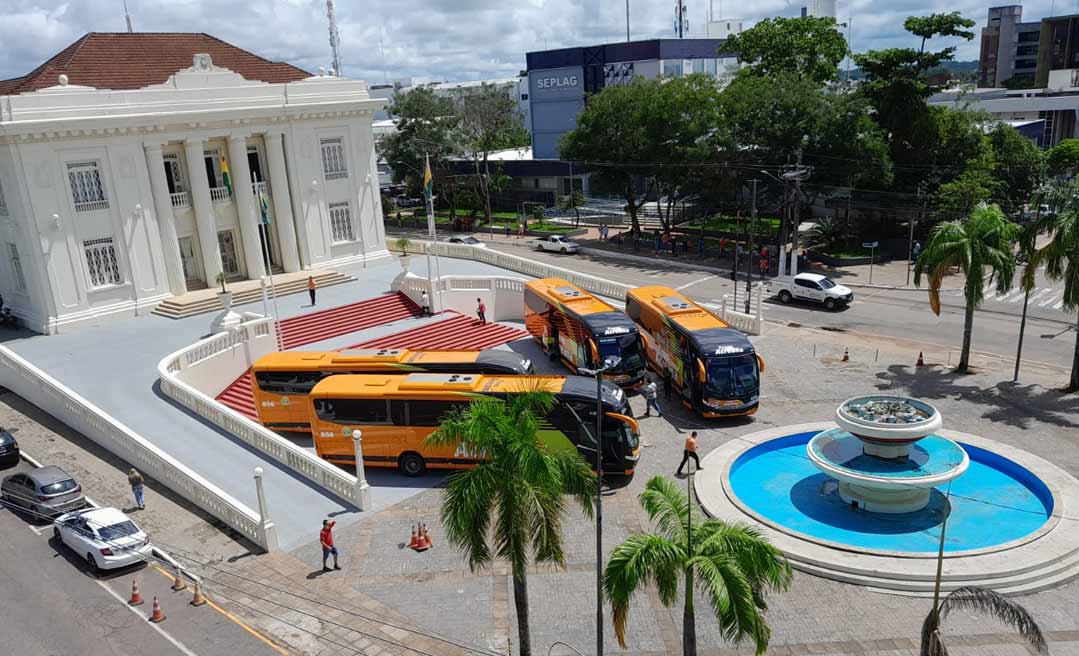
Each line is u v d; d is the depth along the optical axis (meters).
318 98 54.81
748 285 51.94
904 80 70.12
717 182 68.06
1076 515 23.73
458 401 29.00
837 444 27.17
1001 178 74.81
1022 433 30.53
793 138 63.94
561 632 20.08
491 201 110.62
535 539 17.20
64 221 44.00
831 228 72.94
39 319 44.91
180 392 34.38
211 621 21.06
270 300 50.09
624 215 96.19
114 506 27.64
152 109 46.75
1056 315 48.97
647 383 34.62
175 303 46.91
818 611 20.55
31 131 41.75
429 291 48.94
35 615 21.70
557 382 29.41
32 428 34.56
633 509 26.14
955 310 51.09
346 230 58.31
